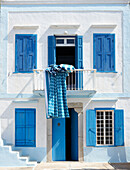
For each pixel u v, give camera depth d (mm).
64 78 11883
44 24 13000
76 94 12398
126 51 12992
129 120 12844
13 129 12742
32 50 12898
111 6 13078
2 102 12883
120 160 12680
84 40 12961
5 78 12906
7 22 13008
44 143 12672
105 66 12922
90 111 12711
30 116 12750
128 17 13070
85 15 13039
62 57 17516
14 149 12641
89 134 12648
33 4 13062
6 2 13047
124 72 12938
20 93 12852
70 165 12062
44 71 11547
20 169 11430
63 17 13023
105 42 12969
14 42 12969
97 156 12656
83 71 12812
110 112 12922
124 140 12781
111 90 12891
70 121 13992
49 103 11438
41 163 12438
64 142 13000
